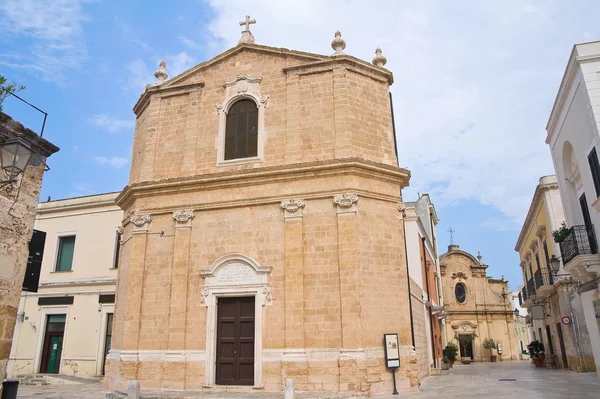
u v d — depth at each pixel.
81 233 26.50
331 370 13.75
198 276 15.80
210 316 15.23
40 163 8.08
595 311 16.55
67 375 23.95
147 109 18.84
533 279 31.53
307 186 15.52
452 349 34.22
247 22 18.98
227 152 17.19
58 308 25.53
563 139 17.81
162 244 16.47
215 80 18.11
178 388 14.69
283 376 13.97
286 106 16.84
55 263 26.56
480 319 44.62
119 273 17.84
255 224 15.77
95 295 24.94
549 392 14.05
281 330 14.52
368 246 14.84
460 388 15.79
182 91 18.25
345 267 14.39
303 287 14.62
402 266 15.34
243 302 15.33
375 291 14.51
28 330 25.67
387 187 15.91
